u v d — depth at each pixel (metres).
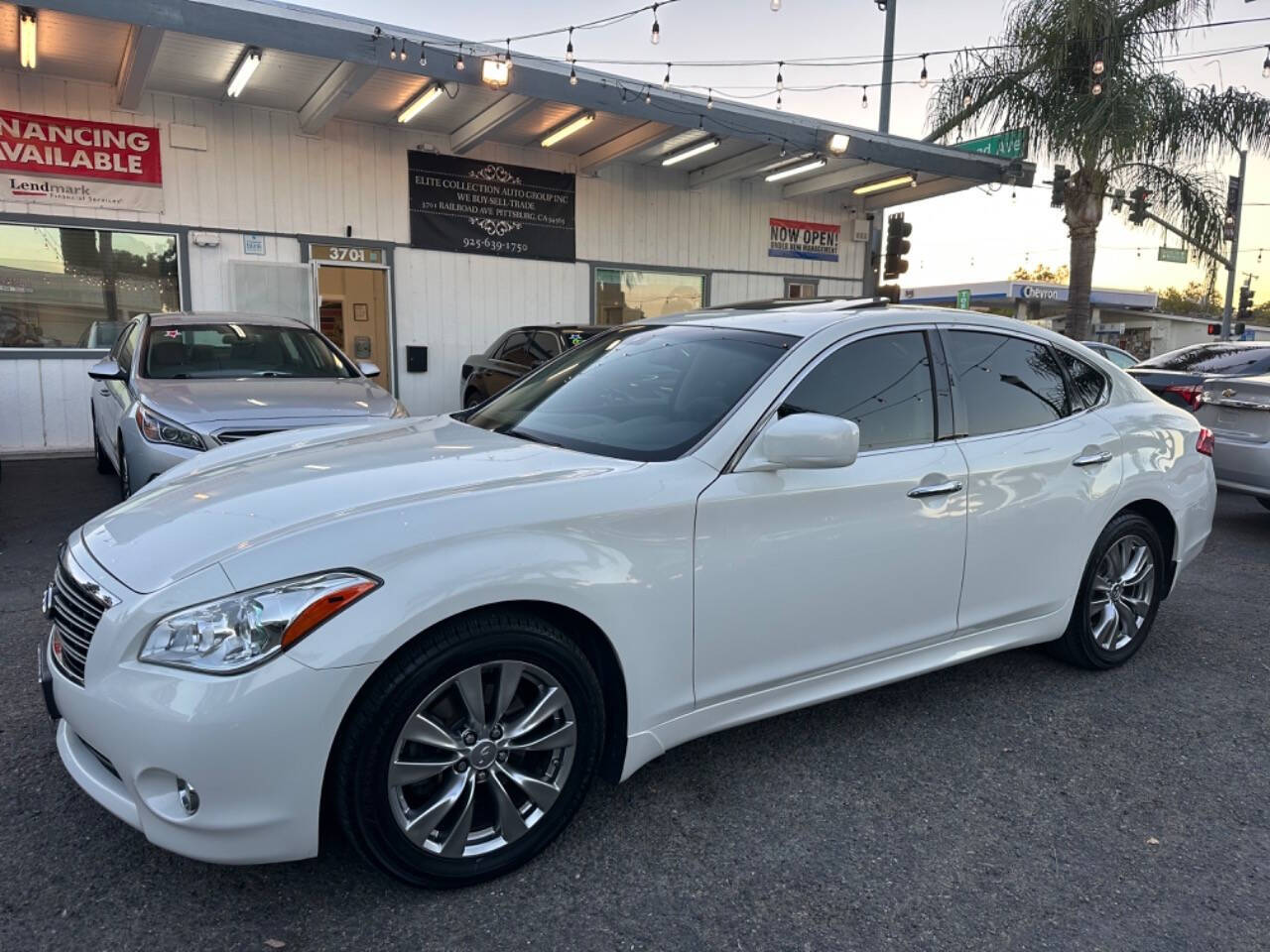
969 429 3.45
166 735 2.05
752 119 11.34
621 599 2.54
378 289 11.62
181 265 10.31
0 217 9.35
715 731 2.85
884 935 2.31
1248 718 3.66
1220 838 2.79
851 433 2.70
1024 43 13.02
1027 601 3.64
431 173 11.75
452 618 2.32
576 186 12.94
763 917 2.37
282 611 2.11
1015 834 2.79
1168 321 42.47
